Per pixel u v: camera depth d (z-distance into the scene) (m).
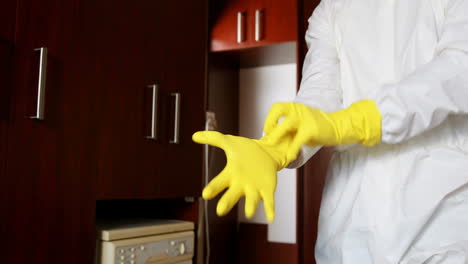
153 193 1.17
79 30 0.98
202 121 1.38
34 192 0.88
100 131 1.02
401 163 0.76
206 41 1.42
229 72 2.11
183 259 1.22
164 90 1.22
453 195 0.73
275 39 1.82
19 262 0.85
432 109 0.63
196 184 1.33
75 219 0.96
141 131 1.14
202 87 1.39
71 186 0.95
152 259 1.11
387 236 0.75
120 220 1.27
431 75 0.65
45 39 0.90
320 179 1.87
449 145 0.75
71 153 0.95
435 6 0.79
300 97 0.87
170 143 1.24
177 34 1.29
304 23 1.89
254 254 2.04
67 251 0.94
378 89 0.69
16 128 0.84
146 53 1.17
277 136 0.61
